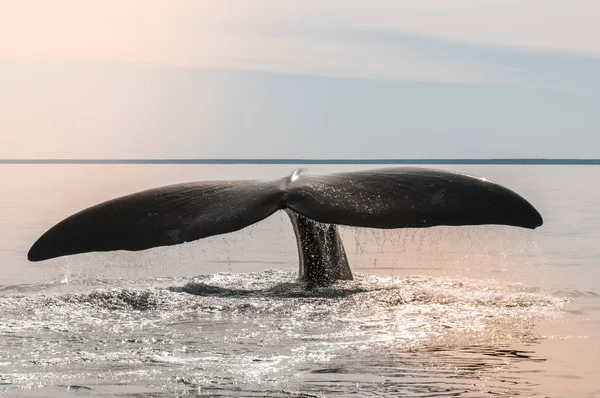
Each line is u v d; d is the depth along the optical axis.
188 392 19.72
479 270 48.78
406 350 23.64
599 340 25.58
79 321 27.06
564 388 20.38
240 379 20.72
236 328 26.09
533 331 26.70
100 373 21.33
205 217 27.28
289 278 36.25
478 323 27.41
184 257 57.19
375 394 19.55
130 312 28.33
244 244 68.56
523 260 54.56
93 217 27.97
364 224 26.16
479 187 27.53
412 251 60.12
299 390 19.84
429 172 28.80
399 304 30.02
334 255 35.19
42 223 86.75
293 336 25.06
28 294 35.72
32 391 19.89
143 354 23.09
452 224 26.14
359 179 28.59
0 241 68.62
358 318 27.61
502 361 22.75
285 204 27.14
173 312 28.41
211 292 32.22
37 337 24.98
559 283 42.81
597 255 57.75
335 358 22.69
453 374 21.33
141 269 48.56
